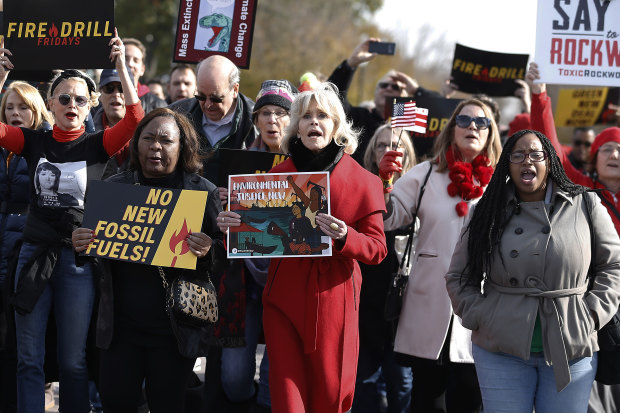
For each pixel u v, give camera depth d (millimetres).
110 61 5953
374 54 8203
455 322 6031
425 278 6094
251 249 4840
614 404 6773
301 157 5125
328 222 4750
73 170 5844
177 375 4957
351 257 4863
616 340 5258
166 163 5051
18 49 6062
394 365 6598
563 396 4988
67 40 6000
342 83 8305
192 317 4863
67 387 5781
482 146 6285
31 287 5668
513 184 5176
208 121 6395
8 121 6957
